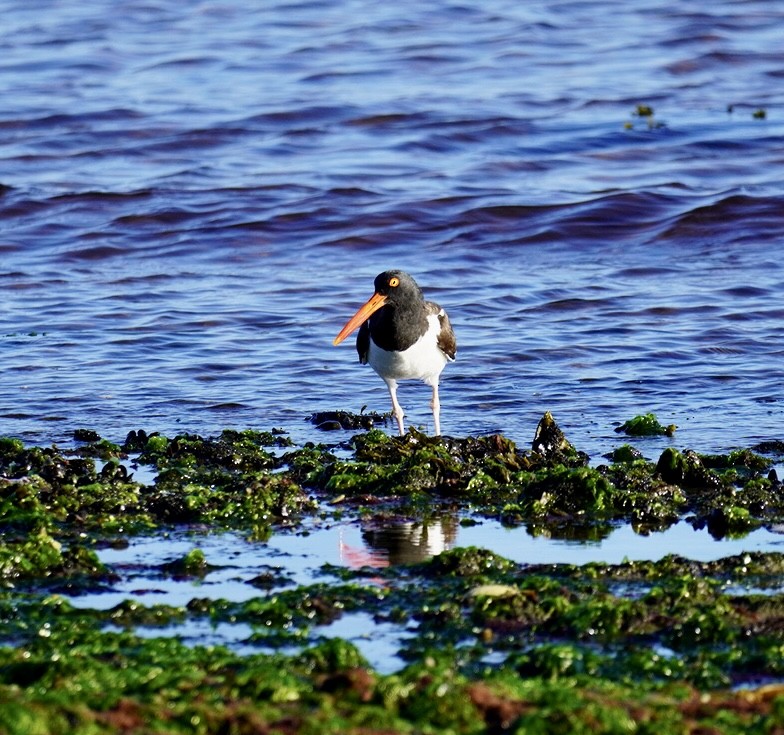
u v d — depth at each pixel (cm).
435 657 827
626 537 1103
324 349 1817
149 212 2489
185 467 1302
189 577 1002
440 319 1456
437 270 2209
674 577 963
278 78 3381
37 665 784
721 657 826
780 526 1123
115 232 2414
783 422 1481
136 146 2911
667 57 3503
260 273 2211
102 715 718
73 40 3778
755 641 846
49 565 998
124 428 1491
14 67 3506
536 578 948
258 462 1317
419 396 1631
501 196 2545
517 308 1980
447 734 719
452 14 3981
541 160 2781
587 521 1147
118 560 1037
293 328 1906
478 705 745
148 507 1158
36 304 2025
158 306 2011
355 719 725
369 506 1190
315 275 2188
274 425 1514
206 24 3947
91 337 1859
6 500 1130
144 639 847
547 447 1347
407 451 1324
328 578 998
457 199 2525
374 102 3142
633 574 983
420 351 1425
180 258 2305
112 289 2111
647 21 3856
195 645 860
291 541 1094
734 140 2864
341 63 3500
